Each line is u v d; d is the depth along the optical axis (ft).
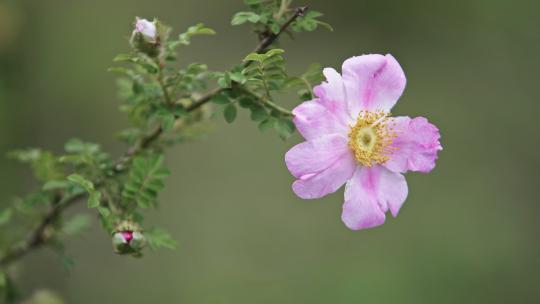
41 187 2.64
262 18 2.41
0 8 3.68
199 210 3.68
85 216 2.71
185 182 3.73
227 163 3.79
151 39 2.43
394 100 2.41
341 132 2.38
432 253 3.77
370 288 3.57
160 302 3.39
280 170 3.82
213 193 3.73
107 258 3.37
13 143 3.48
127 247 2.42
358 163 2.40
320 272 3.61
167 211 3.65
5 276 2.67
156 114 2.46
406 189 2.43
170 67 2.46
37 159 2.58
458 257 3.77
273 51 2.35
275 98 3.37
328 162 2.37
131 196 2.47
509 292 3.75
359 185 2.40
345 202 2.40
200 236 3.62
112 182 2.53
